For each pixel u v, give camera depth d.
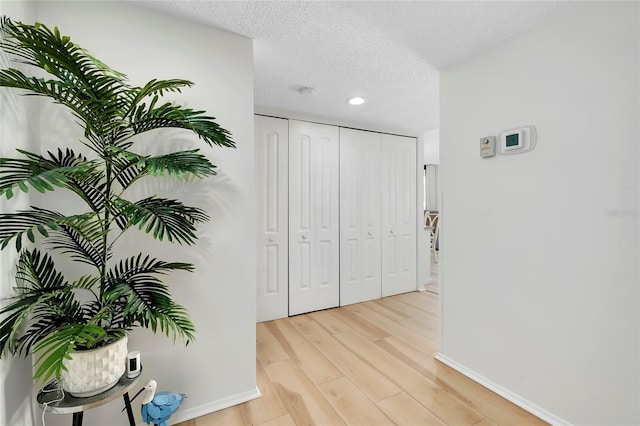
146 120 1.16
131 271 1.23
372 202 3.56
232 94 1.64
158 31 1.46
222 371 1.62
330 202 3.27
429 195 8.12
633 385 1.25
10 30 0.99
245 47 1.69
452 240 2.05
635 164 1.24
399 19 1.54
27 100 1.14
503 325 1.74
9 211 1.04
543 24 1.53
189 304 1.53
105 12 1.36
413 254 3.90
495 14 1.49
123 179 1.23
